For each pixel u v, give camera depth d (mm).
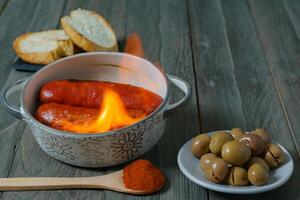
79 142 569
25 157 625
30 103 636
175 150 627
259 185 546
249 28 866
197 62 783
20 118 609
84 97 632
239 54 801
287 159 575
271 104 695
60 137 571
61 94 635
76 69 677
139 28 870
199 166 576
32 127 596
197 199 570
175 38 842
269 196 570
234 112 683
